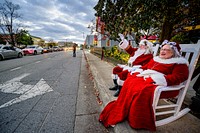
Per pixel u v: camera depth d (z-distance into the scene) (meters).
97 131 1.92
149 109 1.64
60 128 2.00
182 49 2.10
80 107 2.68
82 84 4.28
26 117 2.30
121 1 4.27
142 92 1.64
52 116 2.33
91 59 11.20
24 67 7.64
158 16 3.14
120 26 4.91
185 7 2.71
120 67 3.03
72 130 1.95
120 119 1.81
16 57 14.12
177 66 1.76
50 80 4.75
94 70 5.82
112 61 7.93
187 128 1.74
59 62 10.27
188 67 1.86
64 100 3.02
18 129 1.97
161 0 2.44
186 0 2.47
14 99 3.05
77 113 2.44
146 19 3.07
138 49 2.82
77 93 3.46
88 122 2.15
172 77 1.67
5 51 11.99
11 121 2.18
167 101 2.54
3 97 3.16
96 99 3.08
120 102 1.96
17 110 2.54
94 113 2.45
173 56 1.93
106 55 9.73
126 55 6.57
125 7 4.02
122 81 2.62
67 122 2.15
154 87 1.67
